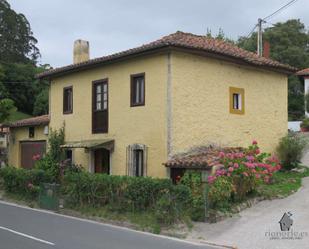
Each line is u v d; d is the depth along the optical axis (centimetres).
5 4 6419
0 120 2727
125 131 1848
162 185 1391
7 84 5388
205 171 1505
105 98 1975
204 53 1742
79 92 2114
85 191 1622
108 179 1547
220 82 1830
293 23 5400
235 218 1352
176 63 1689
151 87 1741
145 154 1748
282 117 2081
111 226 1385
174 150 1669
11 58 6219
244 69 1931
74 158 2138
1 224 1345
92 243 1072
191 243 1150
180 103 1694
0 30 6272
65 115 2203
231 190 1409
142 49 1706
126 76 1856
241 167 1464
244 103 1920
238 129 1883
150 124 1739
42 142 2428
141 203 1439
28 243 1042
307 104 3756
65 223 1399
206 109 1773
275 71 2055
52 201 1714
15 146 2666
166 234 1266
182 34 1972
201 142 1748
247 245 1117
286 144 1973
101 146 1873
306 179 1791
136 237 1202
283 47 5094
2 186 2162
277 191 1576
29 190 1909
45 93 5238
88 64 1980
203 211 1354
